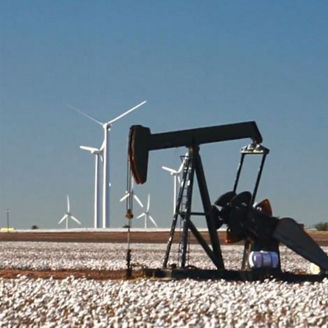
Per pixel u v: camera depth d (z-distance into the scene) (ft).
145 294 130.00
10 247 323.78
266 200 169.17
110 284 144.15
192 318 108.27
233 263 224.53
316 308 118.42
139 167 159.74
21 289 138.10
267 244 166.81
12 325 109.09
